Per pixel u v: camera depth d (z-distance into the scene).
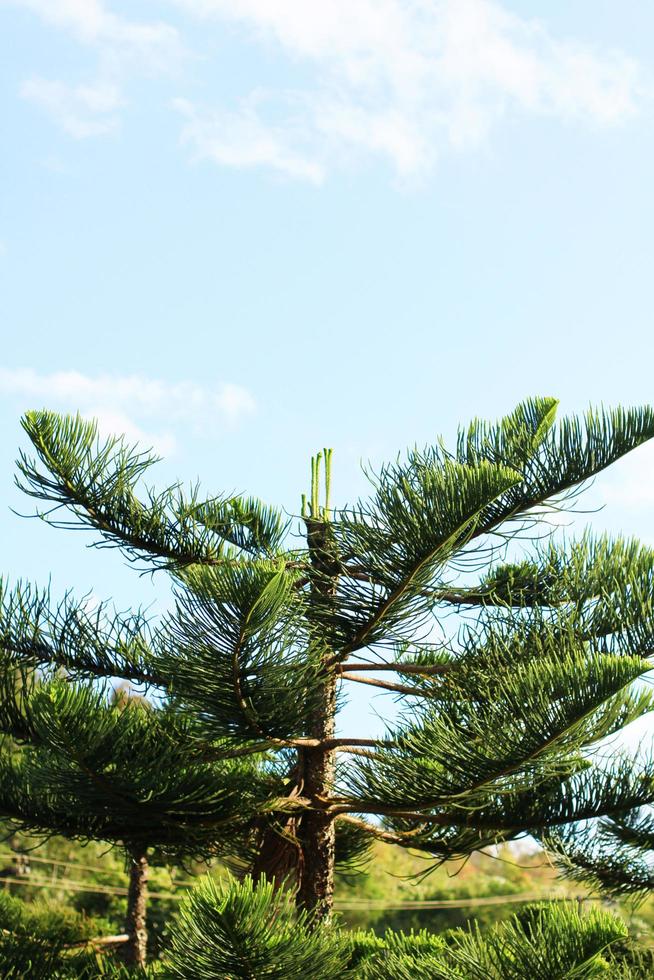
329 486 5.07
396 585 4.30
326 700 4.54
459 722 4.48
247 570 3.60
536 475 4.98
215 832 4.64
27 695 4.55
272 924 3.28
